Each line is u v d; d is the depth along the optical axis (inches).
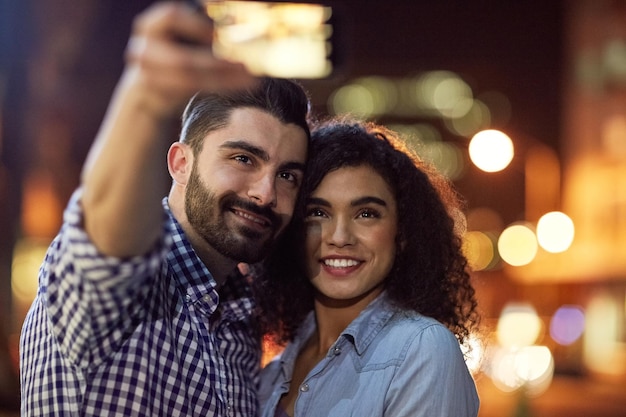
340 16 51.6
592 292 485.7
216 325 53.2
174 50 32.3
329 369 55.3
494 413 246.5
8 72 212.4
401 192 57.5
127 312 43.9
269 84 51.8
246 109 51.0
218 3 36.2
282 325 62.9
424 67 649.0
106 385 45.3
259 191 50.9
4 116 217.6
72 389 45.0
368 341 55.3
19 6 208.5
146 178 36.6
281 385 57.7
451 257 59.8
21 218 222.4
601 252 521.7
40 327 46.8
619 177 524.1
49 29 362.0
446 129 648.4
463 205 63.9
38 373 46.1
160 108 34.4
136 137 35.5
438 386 52.4
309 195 56.2
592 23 551.5
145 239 38.4
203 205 51.0
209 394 50.1
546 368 341.1
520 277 577.3
